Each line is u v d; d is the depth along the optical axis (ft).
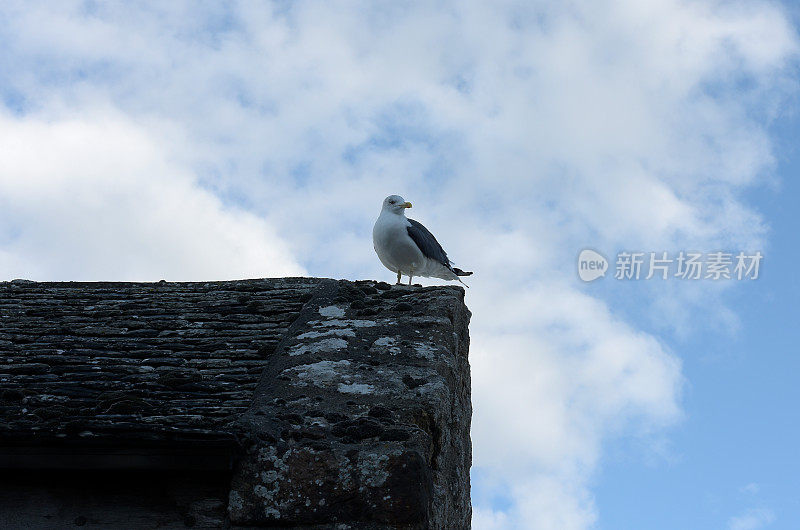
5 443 18.08
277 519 17.43
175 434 17.84
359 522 17.28
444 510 20.16
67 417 18.61
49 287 29.63
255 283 28.60
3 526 18.07
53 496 18.39
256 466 17.98
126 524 18.07
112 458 18.21
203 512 18.02
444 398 20.40
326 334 23.43
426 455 18.45
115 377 21.84
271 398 20.21
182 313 26.30
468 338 27.99
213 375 21.79
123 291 28.78
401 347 22.48
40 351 23.54
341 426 18.79
